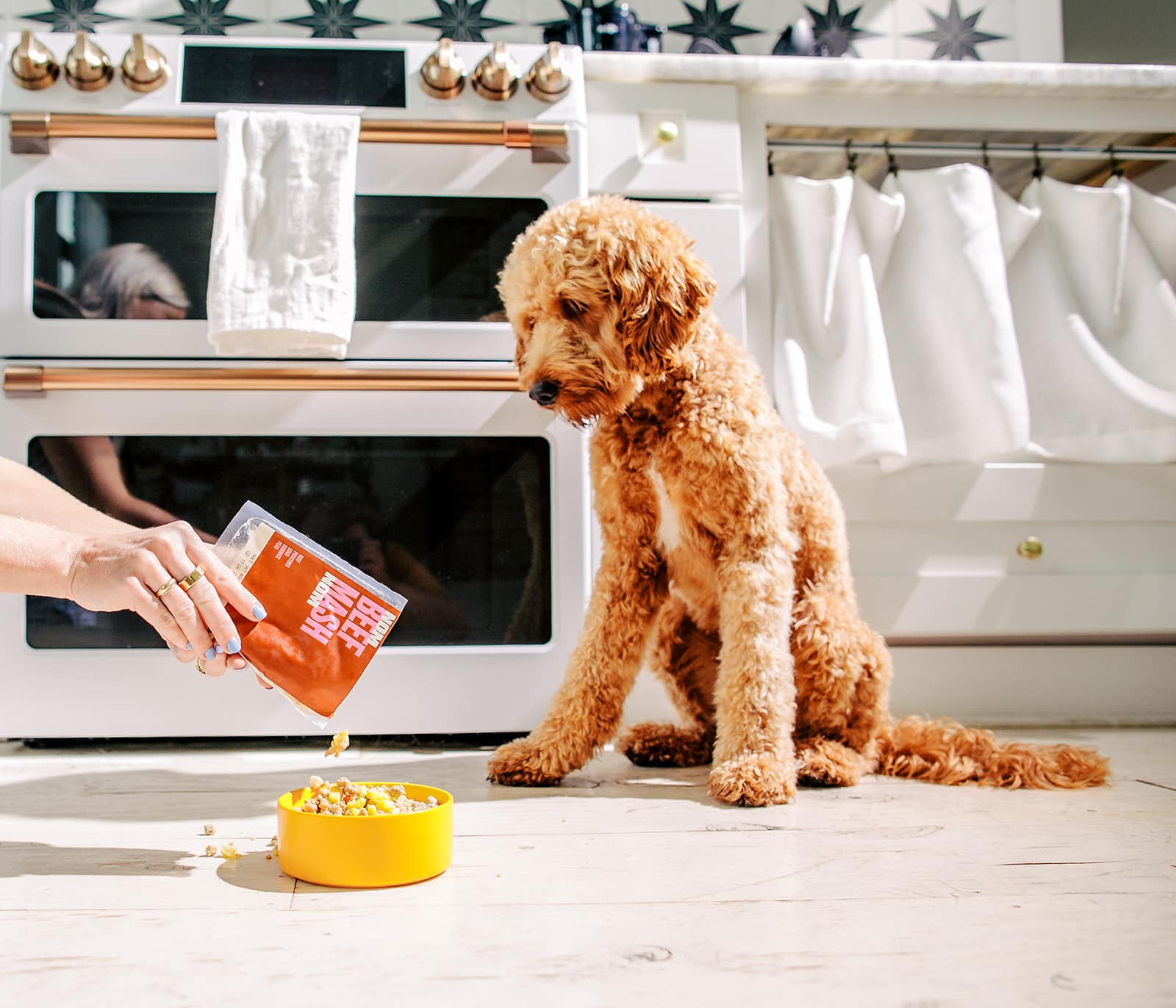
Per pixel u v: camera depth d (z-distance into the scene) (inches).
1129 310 70.6
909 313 68.5
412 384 56.4
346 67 58.1
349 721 56.1
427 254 57.9
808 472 52.4
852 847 35.7
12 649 54.3
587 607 56.3
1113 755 56.0
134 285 55.8
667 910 28.7
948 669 66.9
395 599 34.7
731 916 28.2
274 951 25.6
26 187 55.1
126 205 55.9
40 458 55.1
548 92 58.7
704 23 90.0
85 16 84.4
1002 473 66.0
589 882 31.6
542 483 58.4
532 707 57.2
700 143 64.8
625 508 48.3
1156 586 66.2
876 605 64.7
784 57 71.9
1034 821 39.8
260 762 52.9
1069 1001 22.3
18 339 54.8
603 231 45.2
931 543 65.6
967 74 67.5
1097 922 27.6
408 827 31.4
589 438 57.9
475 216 58.4
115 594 30.7
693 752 52.9
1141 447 66.0
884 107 69.1
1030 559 66.1
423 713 56.6
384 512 57.4
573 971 24.1
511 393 57.6
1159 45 91.5
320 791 34.9
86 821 39.8
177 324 55.7
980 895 30.0
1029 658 67.6
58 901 29.6
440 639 57.6
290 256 53.4
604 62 63.6
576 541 57.9
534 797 44.4
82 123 54.6
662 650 54.9
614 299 44.9
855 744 50.1
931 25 92.4
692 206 63.8
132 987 23.3
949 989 23.0
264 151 54.8
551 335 45.5
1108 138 72.2
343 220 54.2
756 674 45.3
